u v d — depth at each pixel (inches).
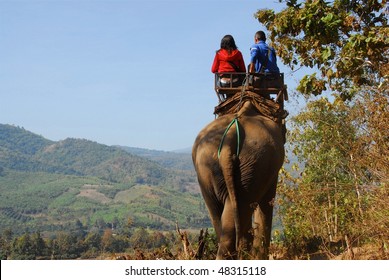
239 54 354.3
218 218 302.8
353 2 526.3
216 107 330.6
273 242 463.5
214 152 294.0
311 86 520.1
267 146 296.4
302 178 573.0
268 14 555.2
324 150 535.2
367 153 345.1
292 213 486.3
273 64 357.7
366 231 326.3
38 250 2089.1
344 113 502.9
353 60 494.6
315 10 520.1
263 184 297.4
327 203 445.4
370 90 374.3
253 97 331.3
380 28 493.4
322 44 526.6
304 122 561.6
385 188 327.3
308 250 408.8
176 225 380.5
